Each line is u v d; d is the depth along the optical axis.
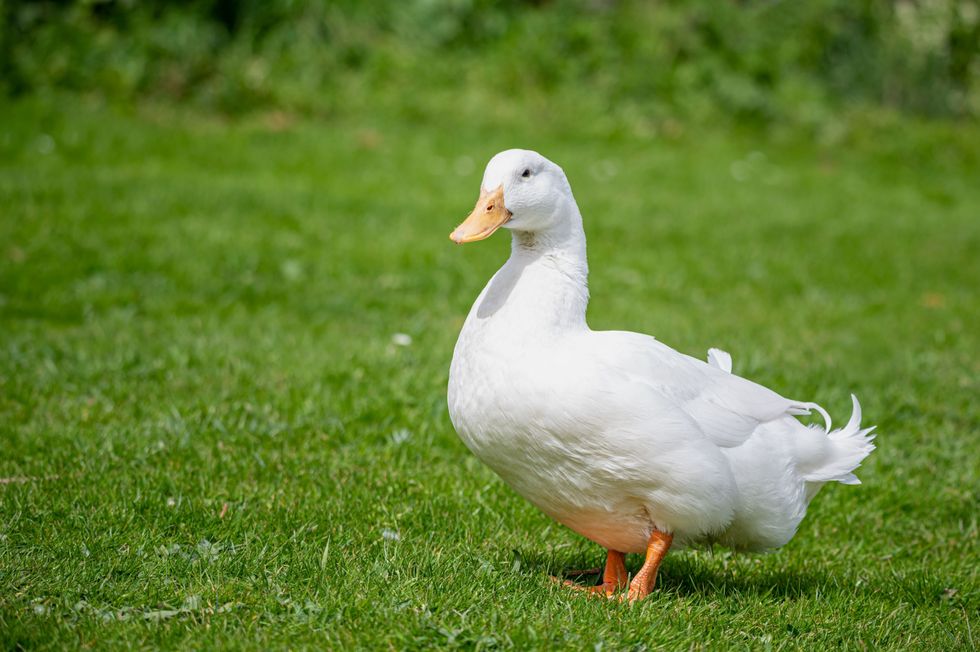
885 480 6.44
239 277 10.16
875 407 7.62
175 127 16.48
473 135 17.92
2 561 4.46
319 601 4.20
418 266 11.00
